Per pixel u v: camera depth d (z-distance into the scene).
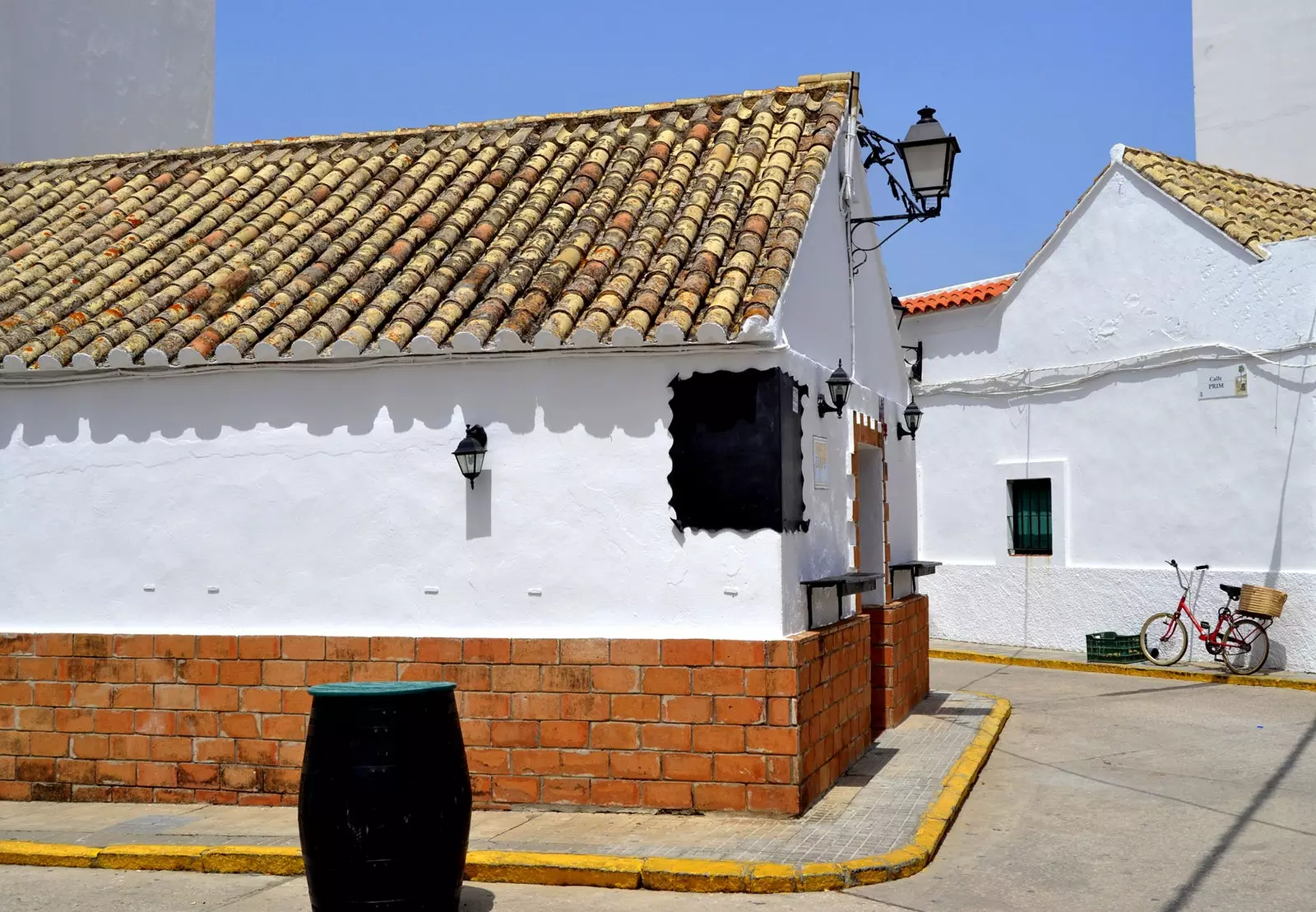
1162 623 15.20
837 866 6.64
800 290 8.56
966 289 18.73
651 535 7.81
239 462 8.52
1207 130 19.89
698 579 7.72
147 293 9.39
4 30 15.85
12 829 7.86
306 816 5.86
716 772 7.62
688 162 9.83
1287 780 9.01
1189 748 10.27
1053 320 16.55
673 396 7.80
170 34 18.25
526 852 6.92
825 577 8.59
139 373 8.63
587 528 7.91
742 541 7.66
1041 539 16.92
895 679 10.90
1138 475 15.56
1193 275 14.95
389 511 8.26
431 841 5.82
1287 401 14.02
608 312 7.96
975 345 17.61
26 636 8.72
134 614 8.63
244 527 8.48
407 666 8.09
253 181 11.16
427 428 8.22
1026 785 9.00
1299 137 18.89
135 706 8.53
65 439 8.83
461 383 8.16
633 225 9.14
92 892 6.80
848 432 9.78
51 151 16.53
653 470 7.82
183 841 7.45
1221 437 14.67
